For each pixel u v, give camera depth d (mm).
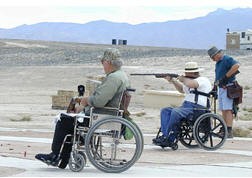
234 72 18219
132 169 11367
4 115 32531
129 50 123125
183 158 13742
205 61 79438
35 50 130250
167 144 15531
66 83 64312
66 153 11203
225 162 13023
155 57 91250
